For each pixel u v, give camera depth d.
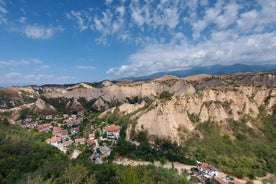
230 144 92.75
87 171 56.09
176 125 99.31
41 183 54.84
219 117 104.56
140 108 121.25
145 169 63.84
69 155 94.19
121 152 89.19
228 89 114.94
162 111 101.19
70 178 52.84
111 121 121.94
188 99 110.75
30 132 123.50
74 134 124.19
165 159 86.00
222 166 81.50
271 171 80.00
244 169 78.50
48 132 127.75
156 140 95.62
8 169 70.62
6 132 107.12
